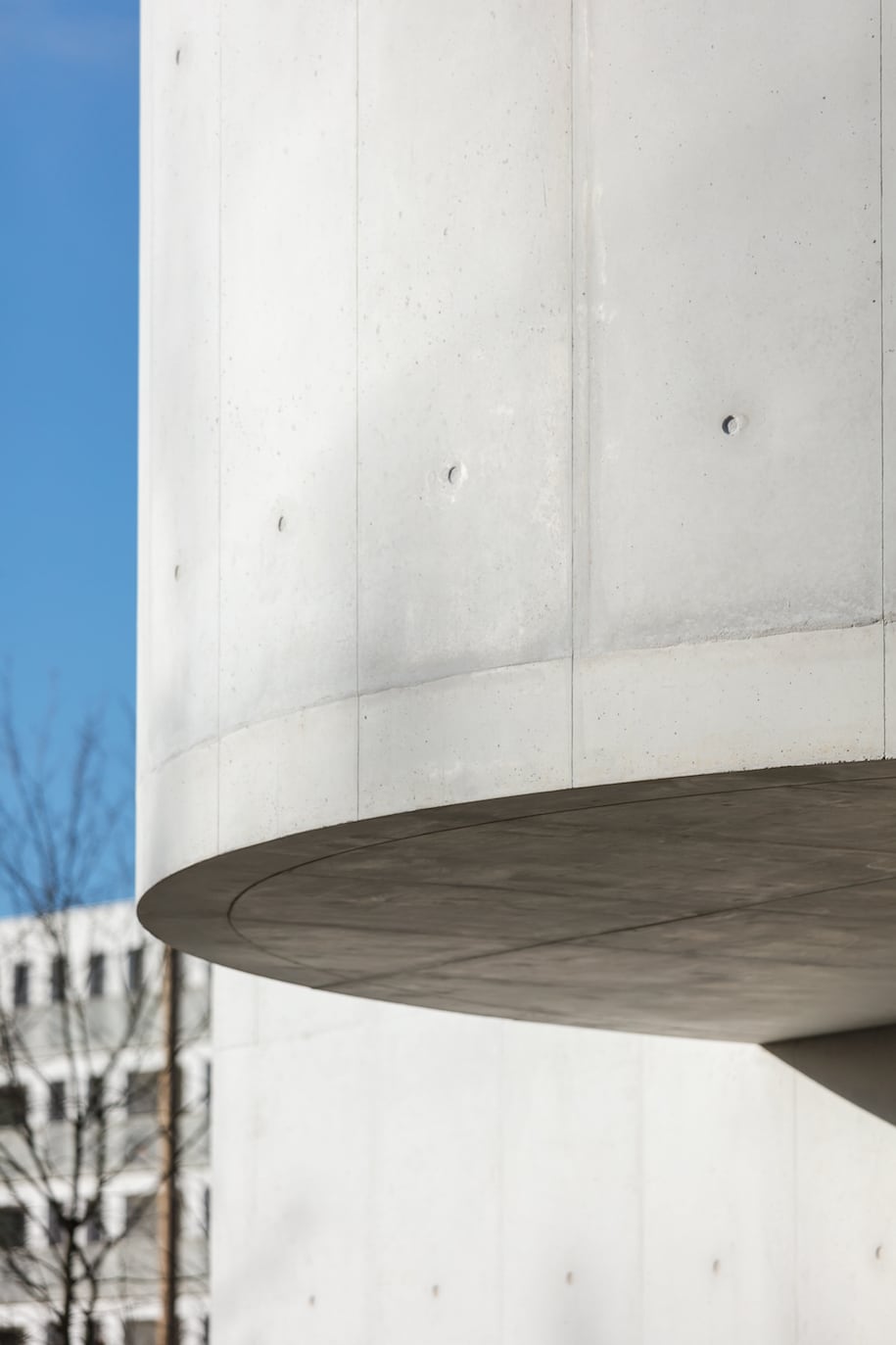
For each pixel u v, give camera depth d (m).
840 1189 12.60
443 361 7.63
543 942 10.17
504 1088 14.80
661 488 7.00
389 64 7.96
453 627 7.49
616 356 7.13
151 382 9.93
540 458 7.30
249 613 8.51
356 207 8.04
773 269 6.86
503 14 7.57
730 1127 13.30
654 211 7.09
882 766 6.65
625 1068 13.98
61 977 27.69
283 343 8.41
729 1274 13.10
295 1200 16.61
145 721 9.71
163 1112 26.52
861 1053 12.66
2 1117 26.55
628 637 7.02
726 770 6.79
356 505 7.92
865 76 6.75
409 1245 15.38
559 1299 14.12
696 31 7.07
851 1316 12.39
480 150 7.59
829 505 6.71
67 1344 24.70
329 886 9.02
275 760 8.23
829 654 6.66
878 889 8.81
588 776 7.06
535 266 7.38
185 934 10.17
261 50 8.73
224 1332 17.27
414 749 7.57
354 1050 16.22
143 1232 26.78
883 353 6.67
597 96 7.26
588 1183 14.08
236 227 8.82
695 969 10.75
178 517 9.21
